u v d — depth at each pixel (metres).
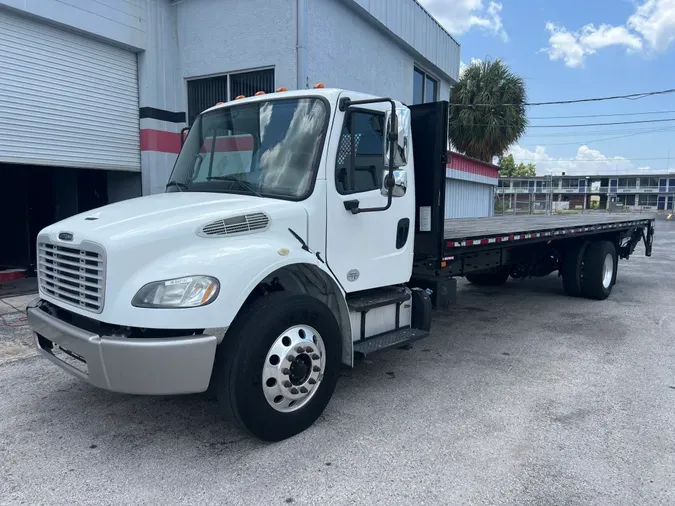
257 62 9.58
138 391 3.11
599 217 11.75
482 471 3.29
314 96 4.06
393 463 3.38
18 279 9.77
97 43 9.09
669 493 3.07
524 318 7.55
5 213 10.45
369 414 4.13
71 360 3.89
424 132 5.08
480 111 24.64
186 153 4.67
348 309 4.12
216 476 3.22
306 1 9.15
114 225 3.36
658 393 4.62
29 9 7.82
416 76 15.06
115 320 3.11
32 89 8.20
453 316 7.67
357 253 4.24
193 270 3.17
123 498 2.99
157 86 9.98
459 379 4.96
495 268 7.42
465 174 20.58
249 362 3.35
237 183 4.10
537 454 3.51
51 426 3.90
